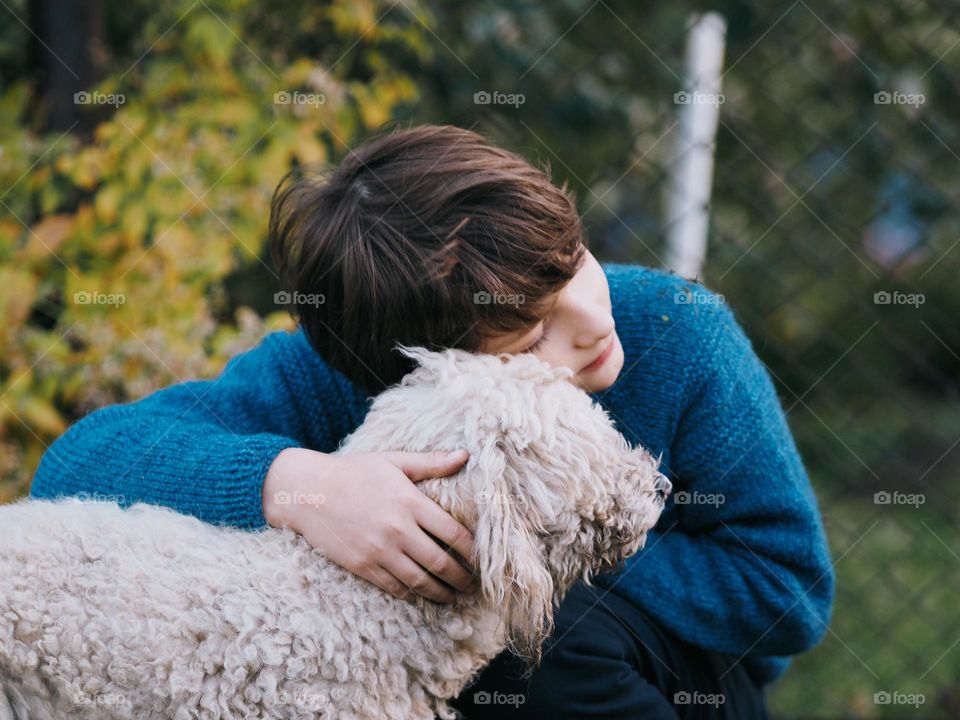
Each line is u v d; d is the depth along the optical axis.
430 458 1.58
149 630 1.54
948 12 3.57
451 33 3.71
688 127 3.22
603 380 1.78
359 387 1.88
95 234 2.95
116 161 3.00
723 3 3.82
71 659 1.55
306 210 1.83
